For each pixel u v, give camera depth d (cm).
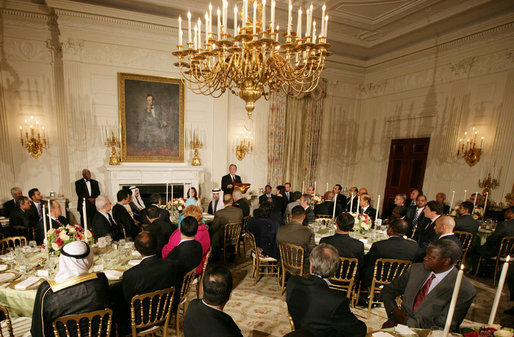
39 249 274
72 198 582
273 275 396
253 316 295
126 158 604
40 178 570
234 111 705
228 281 132
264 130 740
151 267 196
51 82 557
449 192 604
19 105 542
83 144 572
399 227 267
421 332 157
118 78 580
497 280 389
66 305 161
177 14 553
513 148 494
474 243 427
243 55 255
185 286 239
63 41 531
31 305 202
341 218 273
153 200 407
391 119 750
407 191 710
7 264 243
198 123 661
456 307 172
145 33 583
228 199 407
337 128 833
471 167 562
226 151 687
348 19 538
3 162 537
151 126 616
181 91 631
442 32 573
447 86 610
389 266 271
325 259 157
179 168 620
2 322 207
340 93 819
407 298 199
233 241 413
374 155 808
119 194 394
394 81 740
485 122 538
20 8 506
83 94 562
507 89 503
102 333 181
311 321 149
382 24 556
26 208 389
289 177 793
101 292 173
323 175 837
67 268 170
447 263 176
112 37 566
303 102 778
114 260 258
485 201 505
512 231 362
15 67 533
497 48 518
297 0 470
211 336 122
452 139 598
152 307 200
